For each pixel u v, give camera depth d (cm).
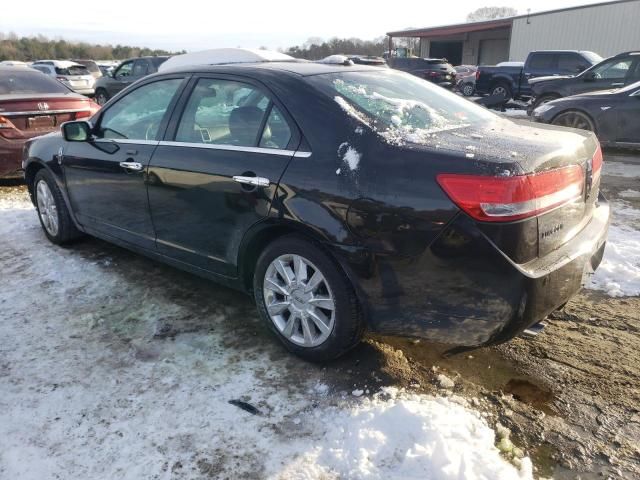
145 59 1717
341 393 277
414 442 239
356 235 260
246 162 303
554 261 255
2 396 277
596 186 305
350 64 379
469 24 3534
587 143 294
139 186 371
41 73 754
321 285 288
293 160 284
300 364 303
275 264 303
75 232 478
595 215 313
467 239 238
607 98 895
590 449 241
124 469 231
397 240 251
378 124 278
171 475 228
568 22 2509
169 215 356
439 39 3925
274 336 332
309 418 259
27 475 228
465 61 3884
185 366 302
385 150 260
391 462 231
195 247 347
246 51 945
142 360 308
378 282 261
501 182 232
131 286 401
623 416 261
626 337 328
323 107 288
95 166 407
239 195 304
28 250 478
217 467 232
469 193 235
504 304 242
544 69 1692
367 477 223
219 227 324
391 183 252
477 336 254
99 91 1848
